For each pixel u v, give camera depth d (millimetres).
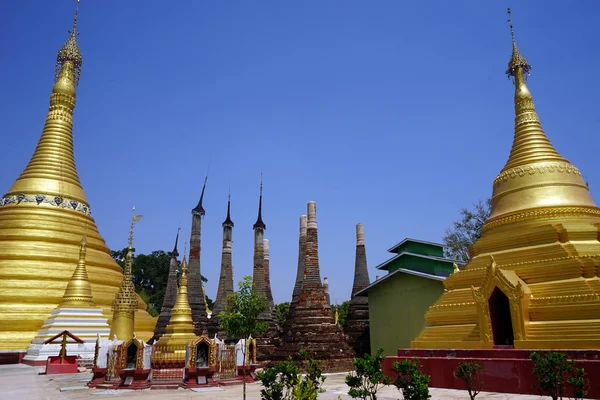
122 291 34438
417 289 33281
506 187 24484
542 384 12383
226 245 50344
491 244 23156
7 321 38781
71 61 53844
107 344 24828
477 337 20250
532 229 21688
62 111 52062
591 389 15586
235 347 25625
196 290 46156
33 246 43844
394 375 21641
